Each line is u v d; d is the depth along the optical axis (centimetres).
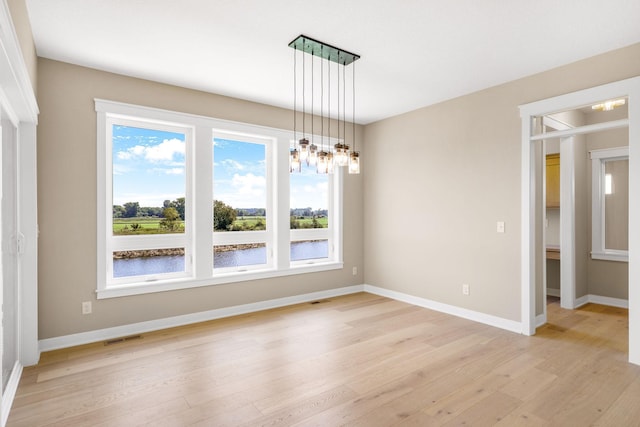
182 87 383
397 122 491
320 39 282
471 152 402
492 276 382
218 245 420
